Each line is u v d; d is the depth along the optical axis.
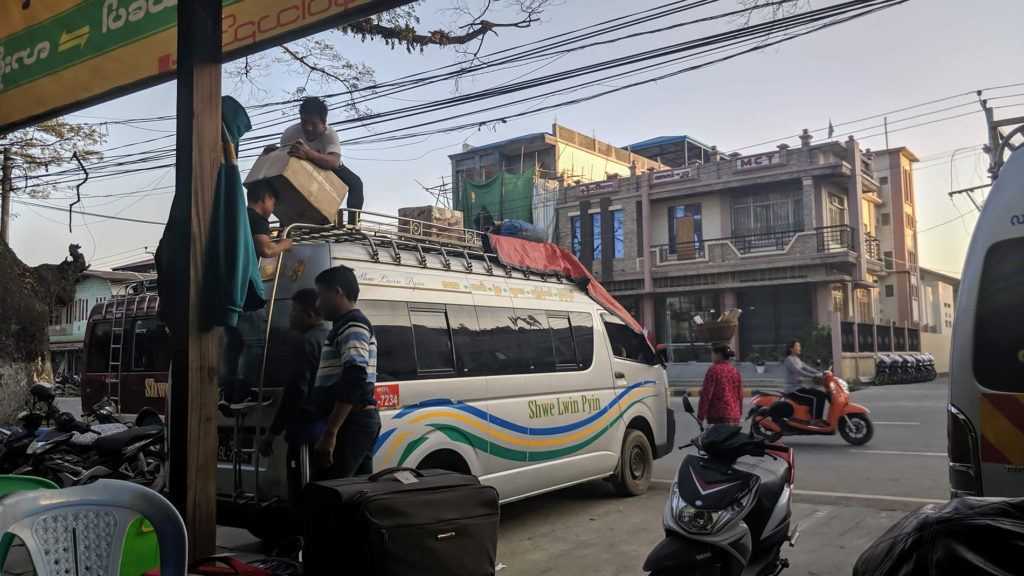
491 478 5.62
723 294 27.86
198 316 3.15
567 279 7.16
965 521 2.06
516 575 4.94
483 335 5.82
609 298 7.54
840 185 27.02
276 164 4.57
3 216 15.64
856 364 25.14
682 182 28.11
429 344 5.32
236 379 4.84
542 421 6.16
